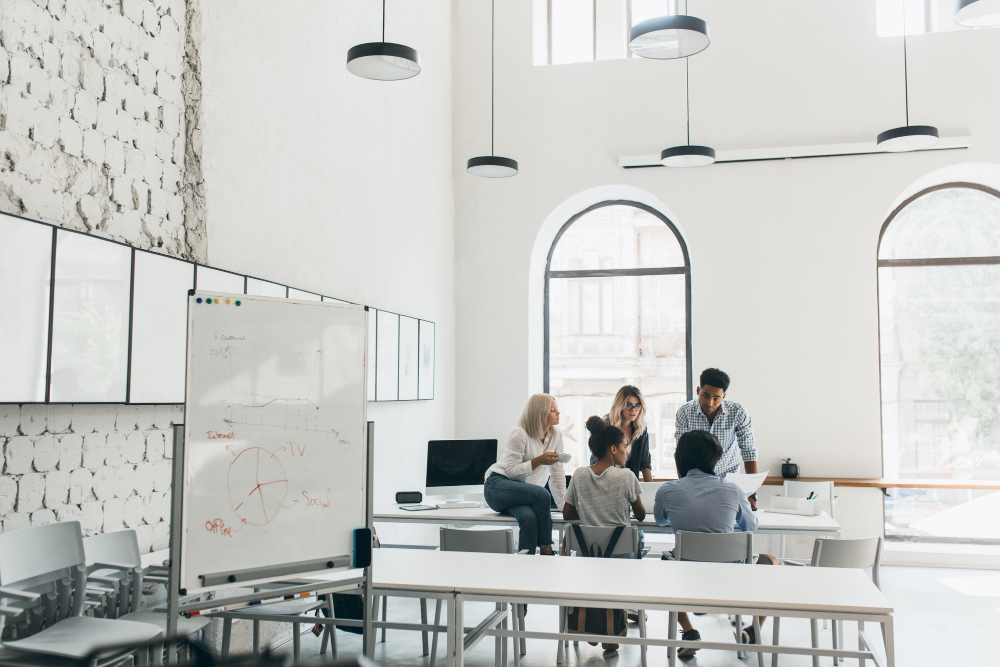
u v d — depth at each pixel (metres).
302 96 4.40
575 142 7.00
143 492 3.09
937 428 6.54
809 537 6.34
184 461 2.42
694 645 2.76
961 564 6.16
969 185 6.59
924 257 6.63
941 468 6.52
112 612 2.74
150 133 3.18
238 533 2.50
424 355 6.23
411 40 6.13
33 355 2.46
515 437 4.57
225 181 3.66
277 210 4.11
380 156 5.48
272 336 2.63
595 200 7.25
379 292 5.42
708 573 2.90
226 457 2.50
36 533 2.39
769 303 6.55
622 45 7.30
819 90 6.57
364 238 5.19
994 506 6.38
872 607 2.41
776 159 6.60
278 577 2.56
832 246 6.47
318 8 4.61
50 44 2.67
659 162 6.64
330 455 2.72
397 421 5.69
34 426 2.59
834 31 6.58
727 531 3.73
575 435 7.28
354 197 5.04
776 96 6.64
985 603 5.05
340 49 4.89
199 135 3.48
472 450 5.12
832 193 6.50
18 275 2.41
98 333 2.74
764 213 6.61
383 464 5.39
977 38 6.34
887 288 6.68
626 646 4.16
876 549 3.72
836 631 3.81
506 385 7.02
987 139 6.25
